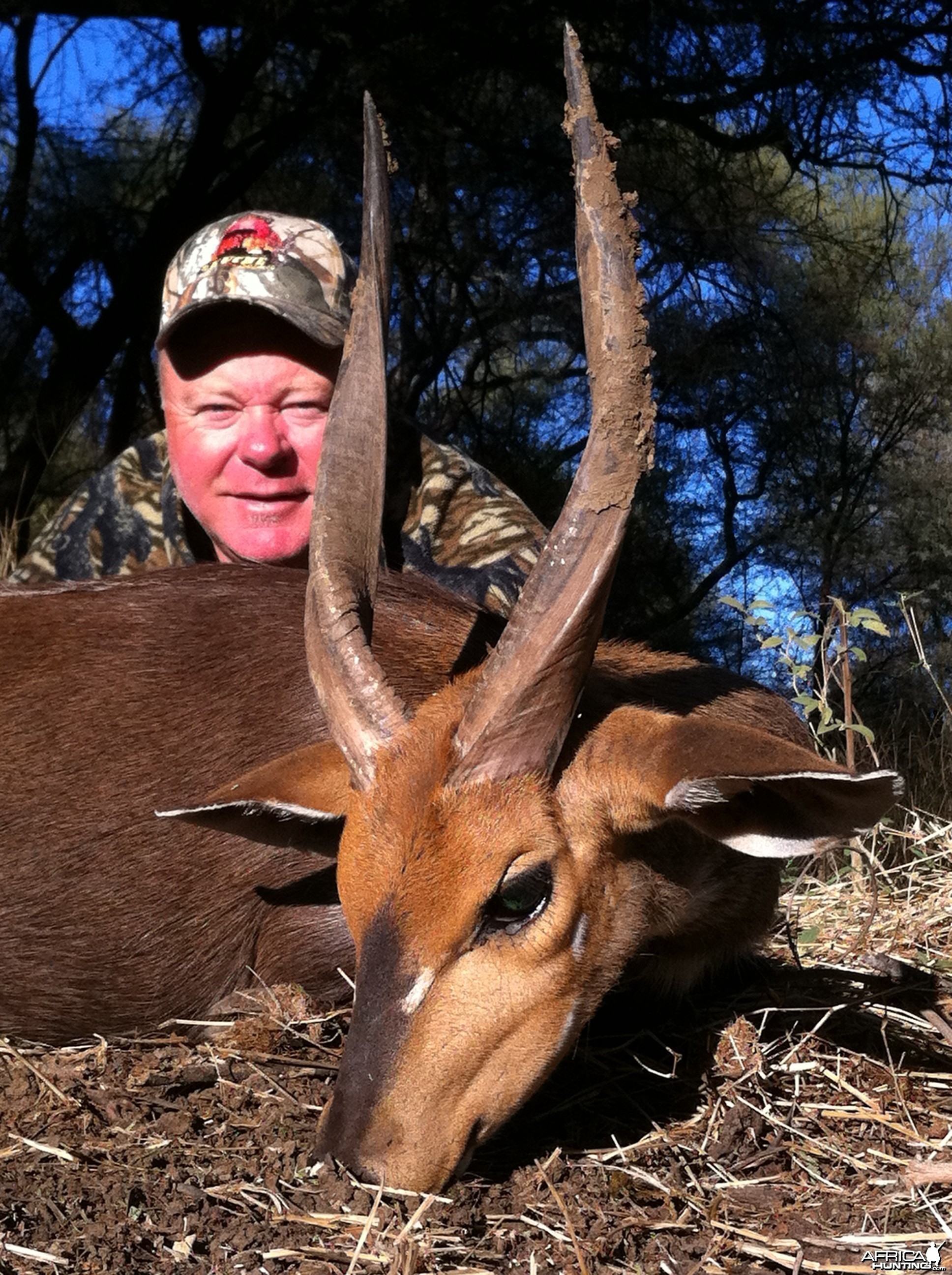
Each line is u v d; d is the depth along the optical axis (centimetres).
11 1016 82
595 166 62
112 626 86
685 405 329
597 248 63
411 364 302
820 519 311
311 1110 69
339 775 69
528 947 63
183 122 299
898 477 324
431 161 281
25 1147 67
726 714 81
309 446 104
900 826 131
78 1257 59
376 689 65
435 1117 61
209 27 277
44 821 82
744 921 80
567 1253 60
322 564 68
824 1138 70
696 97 298
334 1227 60
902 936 98
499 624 85
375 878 62
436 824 62
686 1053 76
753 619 105
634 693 77
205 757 83
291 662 84
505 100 298
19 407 289
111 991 82
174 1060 75
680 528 319
